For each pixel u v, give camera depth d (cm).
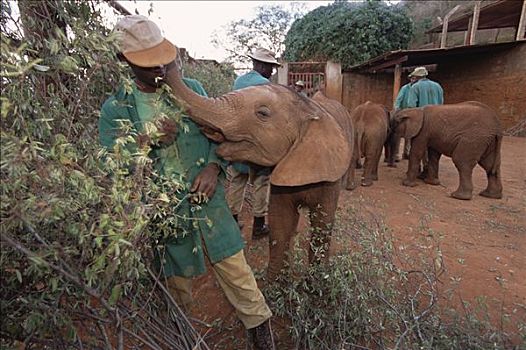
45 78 153
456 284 283
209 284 316
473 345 198
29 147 110
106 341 158
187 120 196
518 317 249
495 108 1198
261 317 217
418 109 599
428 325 211
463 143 522
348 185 600
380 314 222
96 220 129
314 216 270
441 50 1227
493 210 483
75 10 149
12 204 110
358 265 230
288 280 252
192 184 198
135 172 144
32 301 133
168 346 184
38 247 125
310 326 221
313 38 1967
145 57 163
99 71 161
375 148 610
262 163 227
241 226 443
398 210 486
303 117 233
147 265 174
